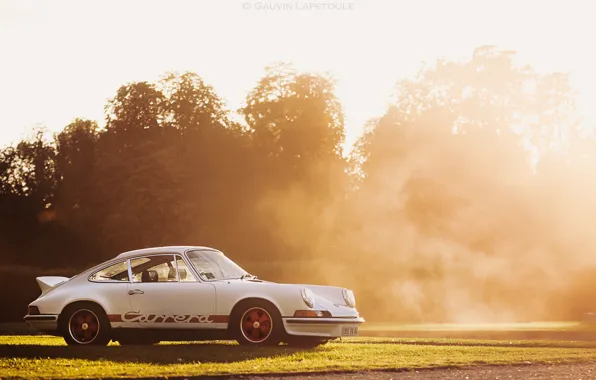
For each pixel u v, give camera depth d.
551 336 20.52
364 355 9.84
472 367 8.85
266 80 60.25
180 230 55.12
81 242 62.16
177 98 60.22
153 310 10.87
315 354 9.78
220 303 10.77
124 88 59.66
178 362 8.96
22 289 56.84
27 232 69.62
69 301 10.99
